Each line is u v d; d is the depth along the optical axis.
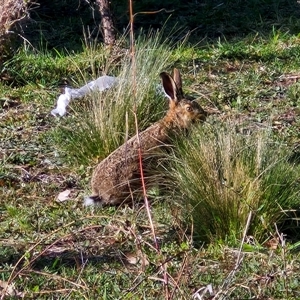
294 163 9.94
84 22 18.66
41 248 9.21
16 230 9.70
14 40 15.26
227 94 13.80
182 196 9.47
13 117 13.23
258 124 12.55
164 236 9.34
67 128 12.09
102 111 11.71
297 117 12.91
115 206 10.23
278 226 9.30
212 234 9.26
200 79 14.52
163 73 10.97
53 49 16.86
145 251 8.95
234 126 10.64
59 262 8.91
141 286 8.15
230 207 9.21
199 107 10.90
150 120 11.74
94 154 11.50
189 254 8.45
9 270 8.73
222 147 9.60
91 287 8.30
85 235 9.45
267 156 9.62
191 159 9.55
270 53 15.80
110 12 15.78
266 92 13.92
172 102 10.89
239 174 9.34
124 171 10.12
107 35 15.79
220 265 8.60
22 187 10.84
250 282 8.20
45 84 14.72
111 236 9.40
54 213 10.05
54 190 10.80
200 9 18.97
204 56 15.73
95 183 10.25
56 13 19.34
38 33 17.97
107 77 12.91
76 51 16.70
